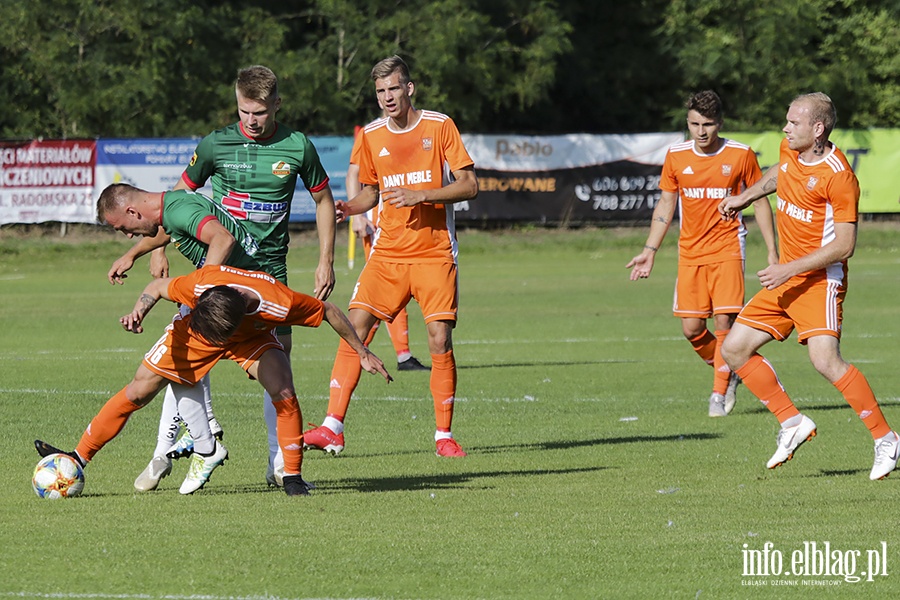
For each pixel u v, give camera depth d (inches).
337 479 850.8
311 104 4215.1
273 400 770.2
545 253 3705.7
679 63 4726.9
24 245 3656.5
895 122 4734.3
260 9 4384.8
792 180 842.2
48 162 3467.0
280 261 840.9
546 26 4387.3
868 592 562.3
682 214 1224.8
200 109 4271.7
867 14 4783.5
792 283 842.2
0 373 1419.8
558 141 3880.4
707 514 721.6
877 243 3772.1
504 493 791.1
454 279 973.8
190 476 774.5
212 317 699.4
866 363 1523.1
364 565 601.3
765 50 4630.9
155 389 761.0
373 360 764.0
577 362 1563.7
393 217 981.8
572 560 612.7
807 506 745.6
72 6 4111.7
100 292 2657.5
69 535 660.1
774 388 848.3
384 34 4311.0
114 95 4072.3
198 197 767.7
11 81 4138.8
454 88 4291.3
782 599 550.9
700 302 1223.5
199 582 568.7
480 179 3850.9
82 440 775.7
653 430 1075.9
